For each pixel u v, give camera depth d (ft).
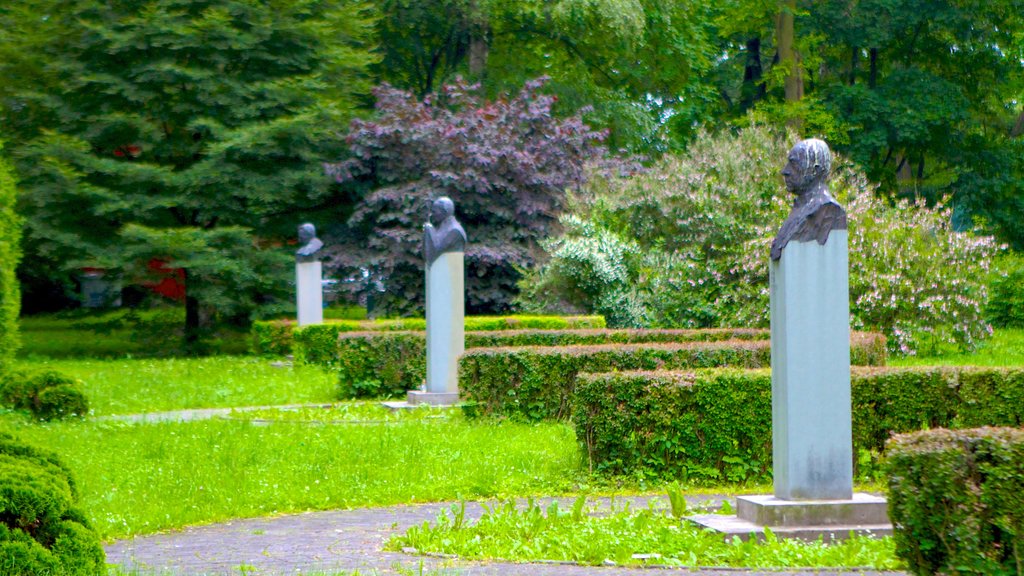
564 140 93.20
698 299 73.97
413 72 127.54
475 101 98.02
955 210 126.72
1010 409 32.50
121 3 93.61
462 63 124.26
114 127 92.02
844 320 24.84
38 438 41.93
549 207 90.27
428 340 51.62
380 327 72.38
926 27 123.75
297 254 81.51
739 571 20.57
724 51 142.10
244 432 42.86
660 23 120.98
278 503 30.09
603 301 75.77
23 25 92.63
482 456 36.04
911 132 116.37
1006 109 137.39
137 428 44.62
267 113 94.68
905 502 17.26
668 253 76.48
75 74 91.35
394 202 90.79
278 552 23.77
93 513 27.50
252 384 63.36
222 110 94.99
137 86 91.71
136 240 89.81
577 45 123.85
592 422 32.73
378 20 104.47
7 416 46.75
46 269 102.12
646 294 75.87
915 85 119.55
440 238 51.13
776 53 135.13
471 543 23.24
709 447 32.24
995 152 125.39
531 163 88.99
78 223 92.12
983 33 122.93
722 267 74.38
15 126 95.04
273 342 86.38
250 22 93.40
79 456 37.24
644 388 32.40
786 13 116.16
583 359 43.88
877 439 32.48
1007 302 93.50
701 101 134.21
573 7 109.09
